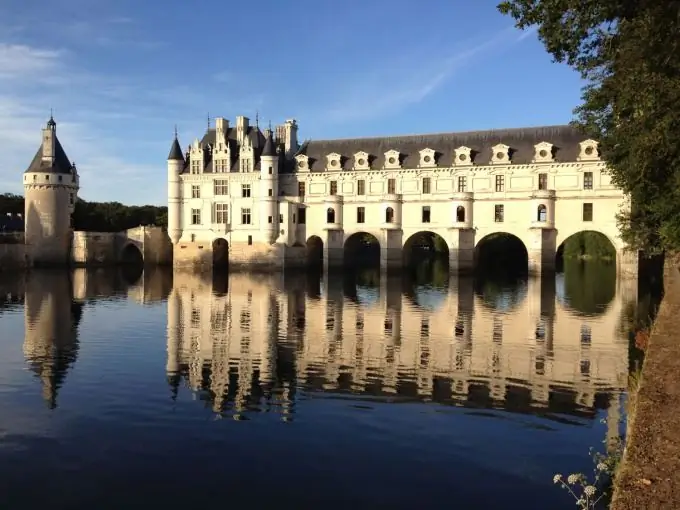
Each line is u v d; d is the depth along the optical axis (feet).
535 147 270.26
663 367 58.23
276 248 324.80
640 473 35.78
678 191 71.46
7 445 63.57
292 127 344.28
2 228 424.05
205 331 129.90
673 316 87.40
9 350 110.11
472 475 55.11
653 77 57.26
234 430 67.26
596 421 68.90
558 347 109.09
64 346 113.80
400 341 116.16
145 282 263.29
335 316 151.53
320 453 60.59
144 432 67.05
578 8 57.06
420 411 72.84
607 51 66.28
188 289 229.25
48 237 364.17
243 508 49.93
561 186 263.70
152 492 52.90
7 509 50.08
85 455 60.95
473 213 281.54
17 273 318.86
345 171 309.42
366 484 53.72
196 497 51.90
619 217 129.70
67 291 222.69
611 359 98.94
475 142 290.76
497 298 188.34
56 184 365.40
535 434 64.75
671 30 49.62
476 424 68.08
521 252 383.86
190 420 70.69
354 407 74.74
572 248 409.28
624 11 54.90
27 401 78.54
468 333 124.36
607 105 103.81
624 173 94.68
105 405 76.64
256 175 329.52
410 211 295.28
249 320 145.79
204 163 343.05
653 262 248.32
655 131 61.87
